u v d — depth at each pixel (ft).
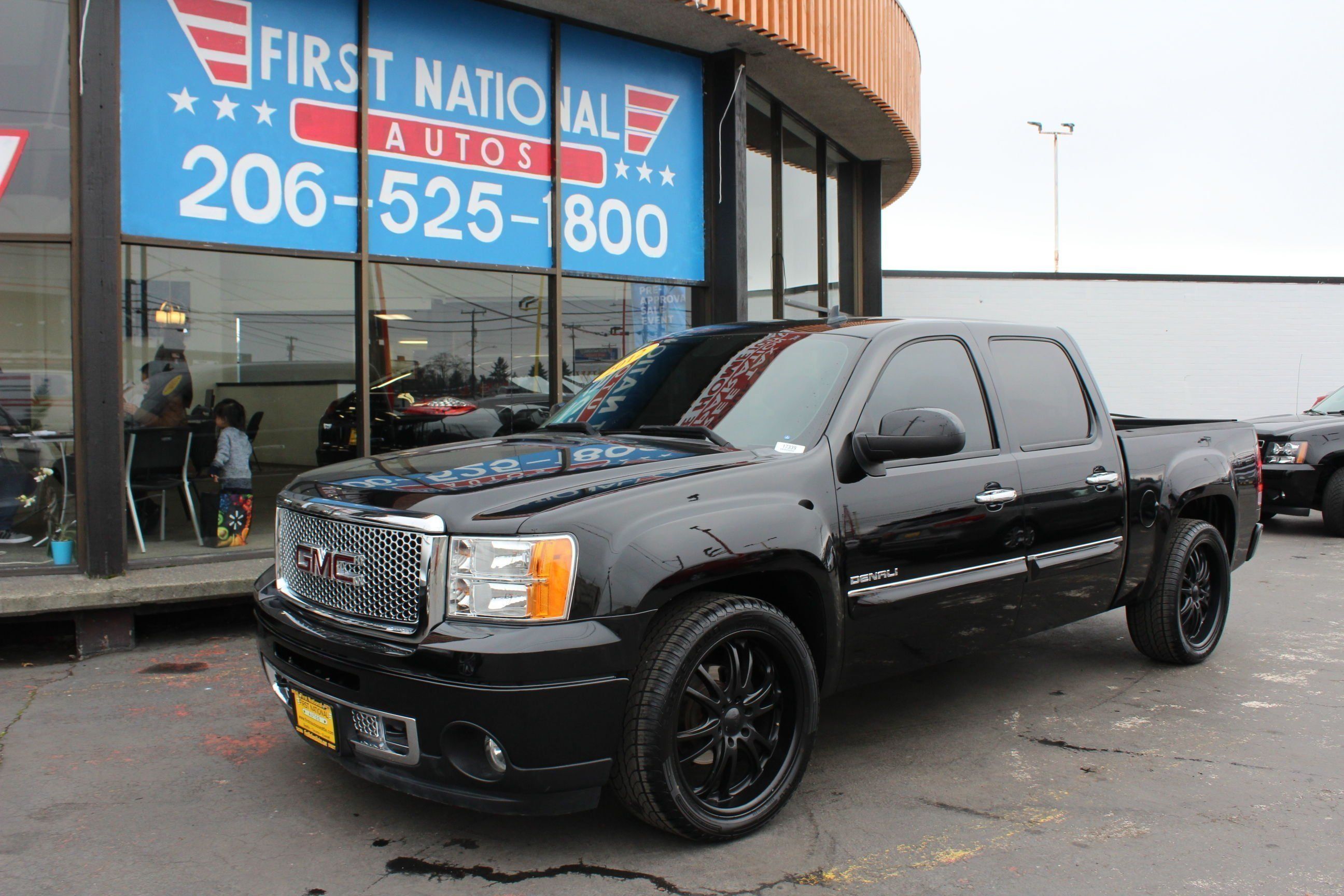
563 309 27.07
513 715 9.14
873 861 10.23
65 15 18.63
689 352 14.69
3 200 18.44
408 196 24.03
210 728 14.07
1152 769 12.91
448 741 9.36
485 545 9.49
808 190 39.14
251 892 9.50
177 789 11.96
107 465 18.47
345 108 22.91
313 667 10.60
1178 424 19.54
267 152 21.72
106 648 17.90
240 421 21.17
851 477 11.79
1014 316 75.77
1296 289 78.13
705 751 10.37
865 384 12.47
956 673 17.47
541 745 9.27
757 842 10.64
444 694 9.21
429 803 11.64
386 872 9.92
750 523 10.53
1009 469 13.73
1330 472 33.24
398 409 23.84
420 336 24.23
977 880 9.83
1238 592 24.63
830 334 13.56
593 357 27.84
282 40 21.91
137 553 19.69
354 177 23.09
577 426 13.66
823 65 31.19
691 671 9.95
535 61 26.30
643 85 28.71
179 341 20.45
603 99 27.86
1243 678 17.17
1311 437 33.04
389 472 11.25
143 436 19.77
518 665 9.12
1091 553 15.05
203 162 20.83
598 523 9.70
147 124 20.08
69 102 18.51
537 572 9.41
